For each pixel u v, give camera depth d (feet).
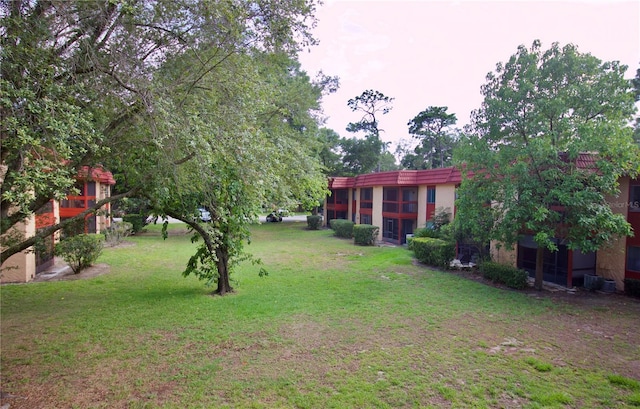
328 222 104.27
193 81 22.02
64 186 15.80
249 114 23.17
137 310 27.43
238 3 20.43
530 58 32.94
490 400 15.55
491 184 35.91
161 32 21.29
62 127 14.39
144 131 21.86
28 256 37.58
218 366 18.57
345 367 18.57
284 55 26.61
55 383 16.66
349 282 37.42
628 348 21.43
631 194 35.19
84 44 17.67
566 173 32.04
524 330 24.26
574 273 37.29
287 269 44.34
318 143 65.72
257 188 23.18
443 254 44.52
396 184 68.33
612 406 15.21
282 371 18.10
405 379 17.31
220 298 30.91
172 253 55.47
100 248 43.91
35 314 26.48
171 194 25.90
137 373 17.75
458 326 24.82
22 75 14.90
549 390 16.39
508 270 36.68
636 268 34.71
